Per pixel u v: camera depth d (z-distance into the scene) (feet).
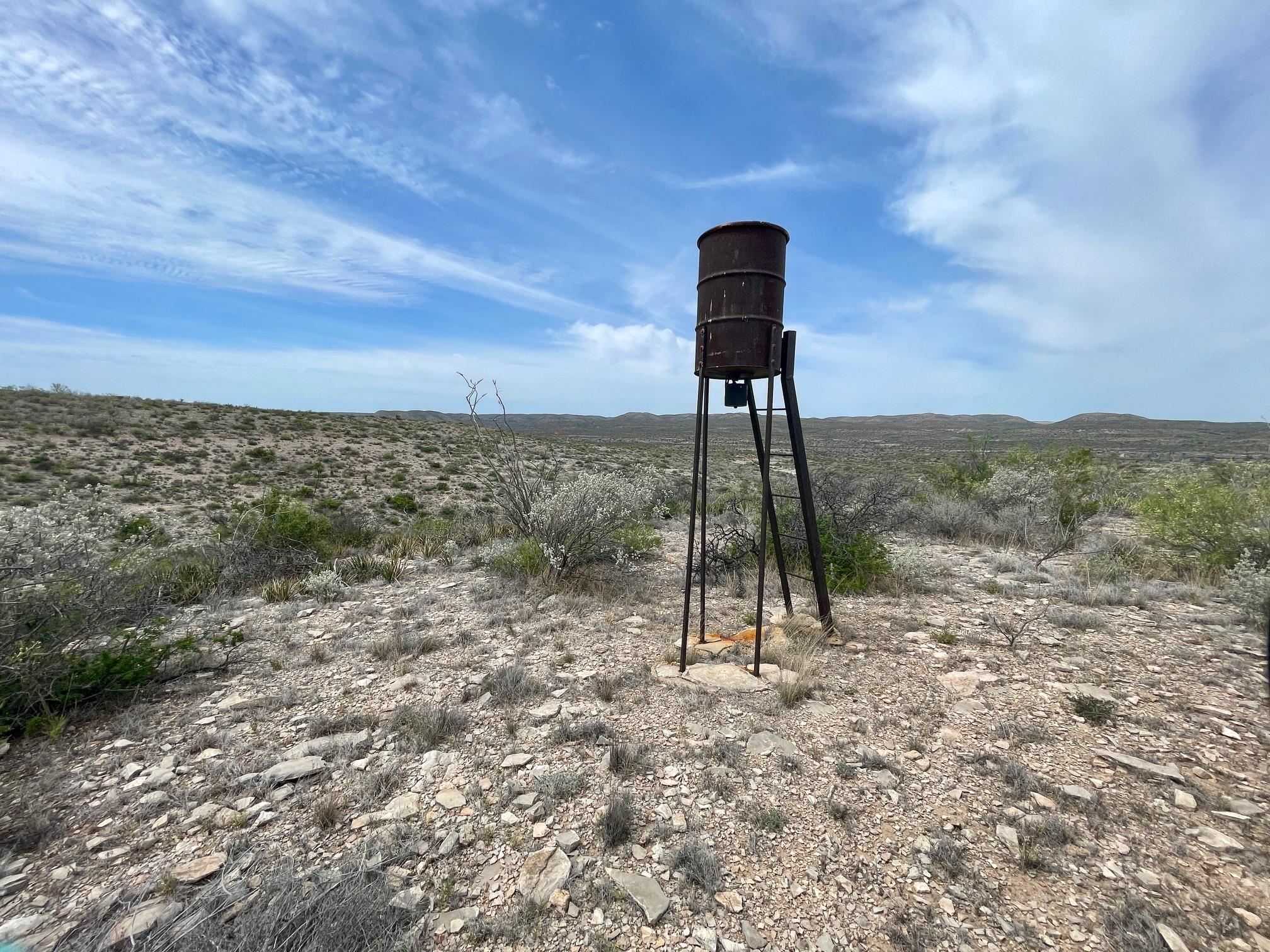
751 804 9.70
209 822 9.21
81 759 11.16
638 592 22.71
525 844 8.75
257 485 70.18
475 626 18.90
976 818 9.28
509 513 32.91
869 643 16.99
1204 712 12.31
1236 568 20.40
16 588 12.80
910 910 7.55
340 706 13.34
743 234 14.38
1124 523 36.86
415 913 7.48
